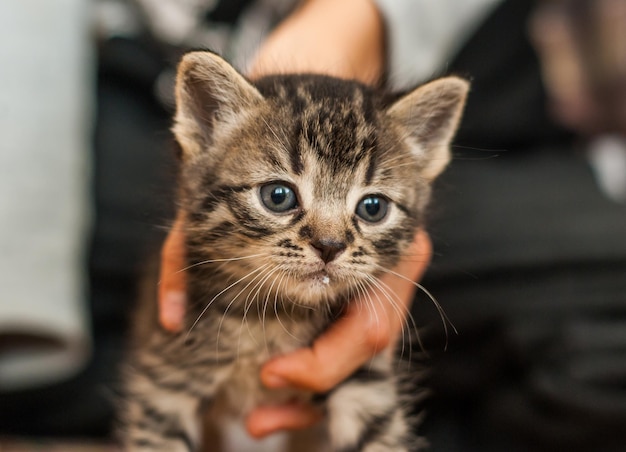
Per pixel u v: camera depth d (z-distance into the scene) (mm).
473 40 415
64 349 347
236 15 394
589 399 331
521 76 425
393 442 263
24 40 360
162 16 393
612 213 364
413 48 356
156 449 263
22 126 349
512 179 387
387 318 253
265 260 247
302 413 266
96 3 398
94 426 371
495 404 362
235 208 248
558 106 445
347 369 250
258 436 265
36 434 369
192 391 262
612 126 453
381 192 255
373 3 344
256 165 249
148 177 364
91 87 384
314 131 249
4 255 334
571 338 339
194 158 258
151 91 393
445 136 272
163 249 263
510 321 350
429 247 274
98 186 375
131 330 311
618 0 440
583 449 348
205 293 257
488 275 348
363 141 252
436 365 360
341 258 245
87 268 371
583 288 348
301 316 258
